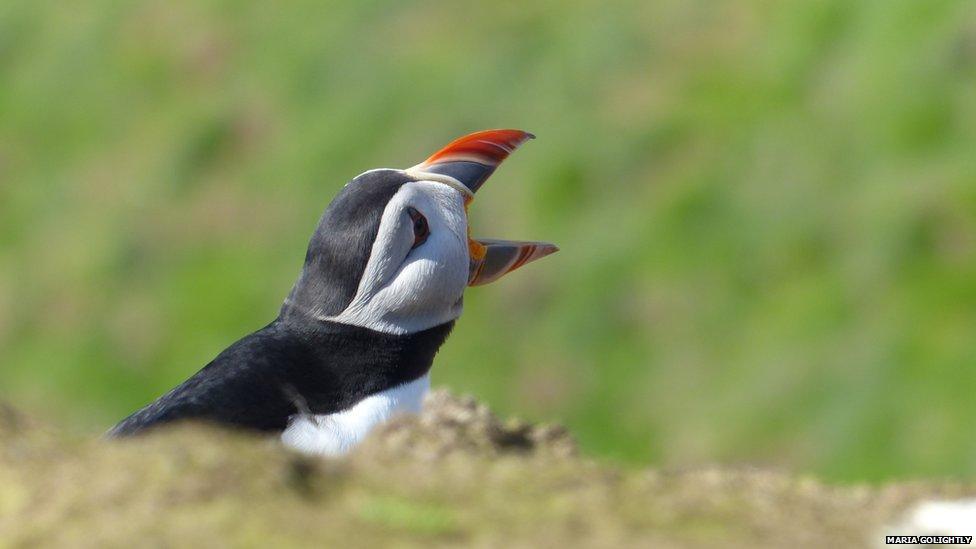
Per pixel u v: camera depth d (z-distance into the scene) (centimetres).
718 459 1936
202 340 2448
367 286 890
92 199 2783
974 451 1756
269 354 857
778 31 2370
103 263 2656
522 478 576
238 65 2838
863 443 1847
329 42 2738
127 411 2459
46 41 3139
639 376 2077
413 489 556
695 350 2066
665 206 2212
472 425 675
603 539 516
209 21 2938
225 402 814
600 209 2269
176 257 2606
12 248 2797
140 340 2520
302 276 915
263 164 2648
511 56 2533
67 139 2930
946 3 2216
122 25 3053
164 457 549
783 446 1903
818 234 2100
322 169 2556
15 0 3275
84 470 548
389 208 906
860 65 2238
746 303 2081
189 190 2686
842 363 1930
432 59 2592
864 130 2164
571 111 2403
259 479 540
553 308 2188
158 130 2820
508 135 1020
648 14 2498
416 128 2514
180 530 497
